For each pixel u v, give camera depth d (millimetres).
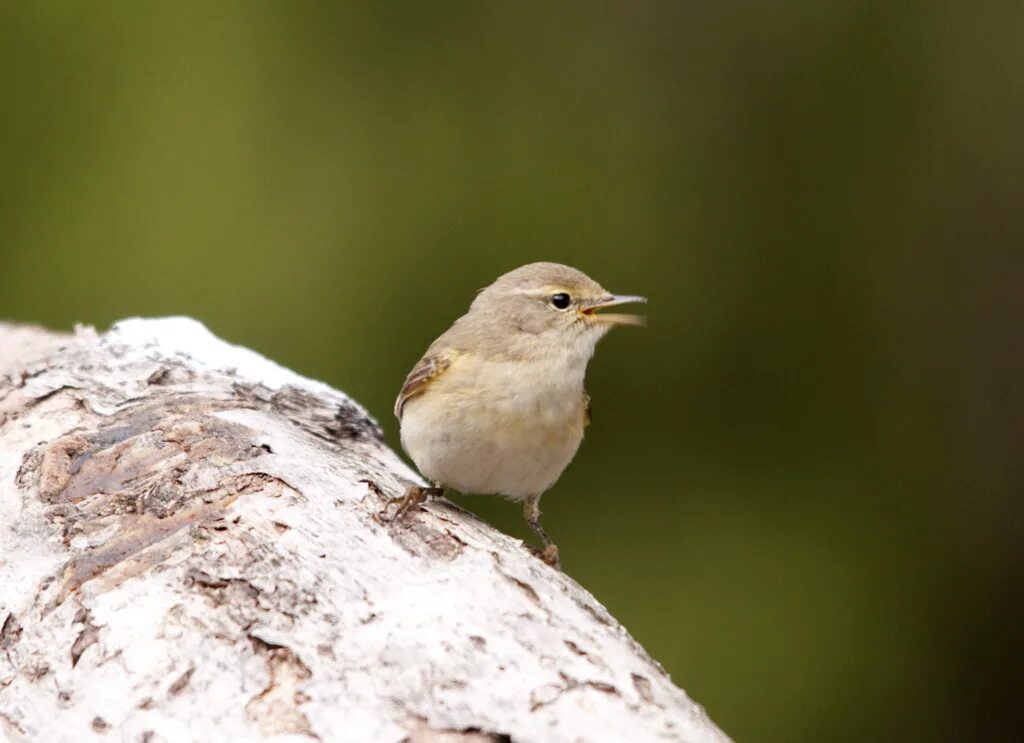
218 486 6223
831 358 13539
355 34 13633
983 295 13898
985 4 14039
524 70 13859
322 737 5000
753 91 13977
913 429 13492
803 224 13695
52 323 12703
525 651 5242
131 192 12805
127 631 5512
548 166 13523
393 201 13266
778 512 13266
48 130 12953
